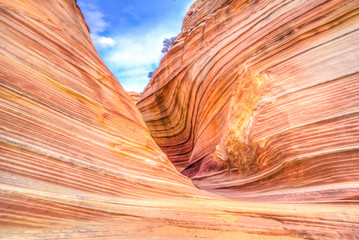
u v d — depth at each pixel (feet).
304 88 13.33
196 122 29.78
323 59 13.61
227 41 24.16
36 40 9.86
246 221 7.13
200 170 21.56
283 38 16.99
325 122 11.36
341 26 13.91
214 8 30.66
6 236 4.16
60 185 5.97
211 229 6.34
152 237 5.43
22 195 4.93
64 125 8.01
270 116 14.12
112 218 5.96
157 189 8.84
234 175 16.67
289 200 10.09
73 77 10.63
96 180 7.10
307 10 16.15
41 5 12.01
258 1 22.82
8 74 7.32
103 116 10.73
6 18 8.96
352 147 9.94
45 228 4.77
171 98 36.45
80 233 4.98
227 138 17.47
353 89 11.23
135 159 9.99
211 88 24.68
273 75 15.88
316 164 10.85
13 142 5.82
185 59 32.32
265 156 13.66
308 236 6.29
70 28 13.82
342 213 7.43
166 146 40.65
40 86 8.31
